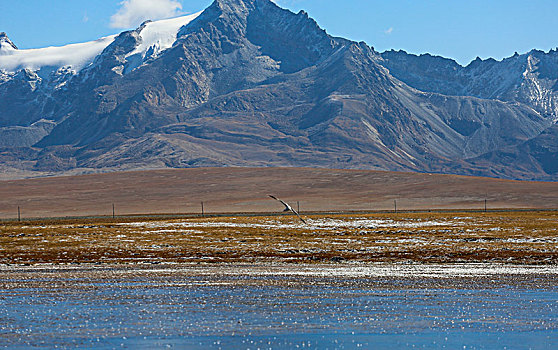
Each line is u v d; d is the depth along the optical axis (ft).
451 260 334.44
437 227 508.53
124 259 342.44
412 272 288.10
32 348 156.66
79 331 172.96
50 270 301.43
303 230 492.13
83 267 313.12
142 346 158.81
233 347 157.99
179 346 159.02
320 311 198.18
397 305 207.82
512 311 197.67
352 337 167.43
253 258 345.92
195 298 221.25
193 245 398.21
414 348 157.99
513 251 364.58
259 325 180.14
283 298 220.84
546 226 505.25
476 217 607.78
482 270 294.46
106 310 200.23
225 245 397.39
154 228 506.89
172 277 274.36
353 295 226.17
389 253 361.51
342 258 343.67
